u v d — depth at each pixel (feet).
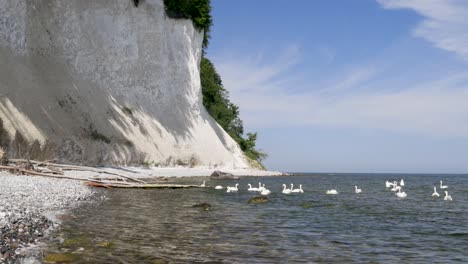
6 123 104.58
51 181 73.56
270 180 164.55
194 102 203.72
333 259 30.73
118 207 54.03
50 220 38.83
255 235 38.93
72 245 30.35
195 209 56.95
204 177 153.48
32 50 135.64
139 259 27.81
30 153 109.09
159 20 189.88
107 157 138.82
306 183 157.69
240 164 230.89
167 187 94.79
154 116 175.52
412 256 32.68
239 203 68.59
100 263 26.16
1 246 27.71
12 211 38.63
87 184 83.30
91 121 139.54
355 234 41.78
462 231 44.93
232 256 30.14
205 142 197.26
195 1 208.74
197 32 217.36
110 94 159.12
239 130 283.38
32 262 25.22
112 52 166.30
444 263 30.63
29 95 120.37
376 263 30.07
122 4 173.88
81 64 152.46
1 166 80.64
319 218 53.16
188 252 30.63
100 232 36.14
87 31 159.84
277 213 56.95
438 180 245.24
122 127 151.94
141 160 152.66
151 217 47.14
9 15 127.54
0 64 117.39
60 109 130.93
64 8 152.05
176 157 172.45
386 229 45.57
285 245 34.96
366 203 76.28
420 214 60.54
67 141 124.47
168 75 191.72
